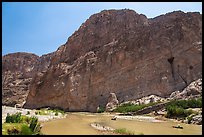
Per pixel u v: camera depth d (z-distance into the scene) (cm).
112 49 9675
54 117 4888
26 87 14488
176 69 8456
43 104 10550
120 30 10938
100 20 11681
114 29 11056
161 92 8256
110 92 8956
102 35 11100
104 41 10856
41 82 11131
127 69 8981
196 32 8838
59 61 11812
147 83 8538
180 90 8088
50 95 10362
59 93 10025
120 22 11231
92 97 9219
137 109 6288
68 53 11619
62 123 3812
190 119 3941
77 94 9462
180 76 8331
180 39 8769
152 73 8612
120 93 8769
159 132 2855
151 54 8844
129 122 4097
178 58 8544
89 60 9925
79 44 11469
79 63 10250
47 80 10938
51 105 10238
